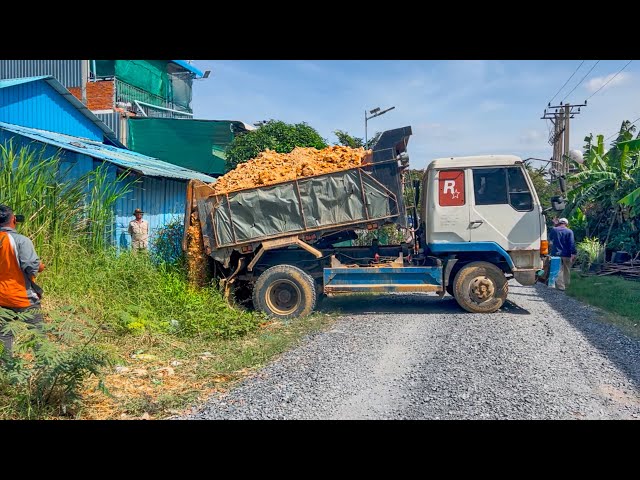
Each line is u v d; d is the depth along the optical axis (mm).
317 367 6562
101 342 7484
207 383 6094
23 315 5125
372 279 10219
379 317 9875
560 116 35969
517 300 11852
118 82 21891
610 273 16703
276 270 10016
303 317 9891
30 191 9000
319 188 9938
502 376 6094
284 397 5492
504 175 10164
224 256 10258
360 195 9883
